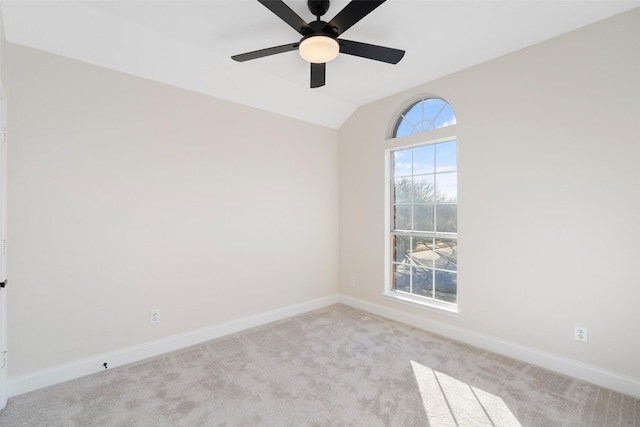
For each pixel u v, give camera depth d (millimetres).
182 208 2805
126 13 2080
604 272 2162
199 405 1945
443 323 3051
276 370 2375
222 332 3047
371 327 3268
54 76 2191
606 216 2150
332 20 1771
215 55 2648
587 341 2229
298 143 3723
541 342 2441
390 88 3334
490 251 2729
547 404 1954
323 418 1828
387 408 1919
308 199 3830
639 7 2012
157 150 2662
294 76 3053
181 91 2799
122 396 2043
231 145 3137
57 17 2035
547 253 2412
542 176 2430
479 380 2230
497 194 2680
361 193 3877
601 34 2154
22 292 2092
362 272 3871
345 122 4066
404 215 3535
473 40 2404
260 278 3373
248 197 3271
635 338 2047
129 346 2523
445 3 1974
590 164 2209
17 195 2066
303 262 3781
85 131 2316
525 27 2236
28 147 2104
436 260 3232
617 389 2094
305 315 3652
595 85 2184
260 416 1845
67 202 2252
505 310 2639
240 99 3164
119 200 2473
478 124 2793
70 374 2250
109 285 2434
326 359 2549
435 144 3240
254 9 2041
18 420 1810
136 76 2549
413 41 2416
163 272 2703
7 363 2037
